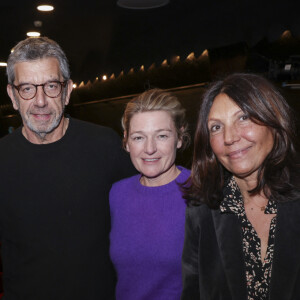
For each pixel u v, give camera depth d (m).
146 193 1.47
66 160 1.58
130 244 1.44
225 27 4.73
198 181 1.29
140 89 6.57
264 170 1.12
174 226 1.40
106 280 1.60
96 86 7.88
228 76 1.17
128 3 5.05
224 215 1.20
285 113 1.10
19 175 1.56
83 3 5.62
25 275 1.54
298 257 1.04
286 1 3.96
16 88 1.50
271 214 1.14
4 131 10.80
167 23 5.71
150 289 1.39
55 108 1.53
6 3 5.48
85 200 1.57
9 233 1.58
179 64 5.53
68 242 1.54
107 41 7.20
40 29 6.87
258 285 1.12
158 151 1.41
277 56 4.09
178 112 1.43
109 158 1.66
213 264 1.21
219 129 1.14
